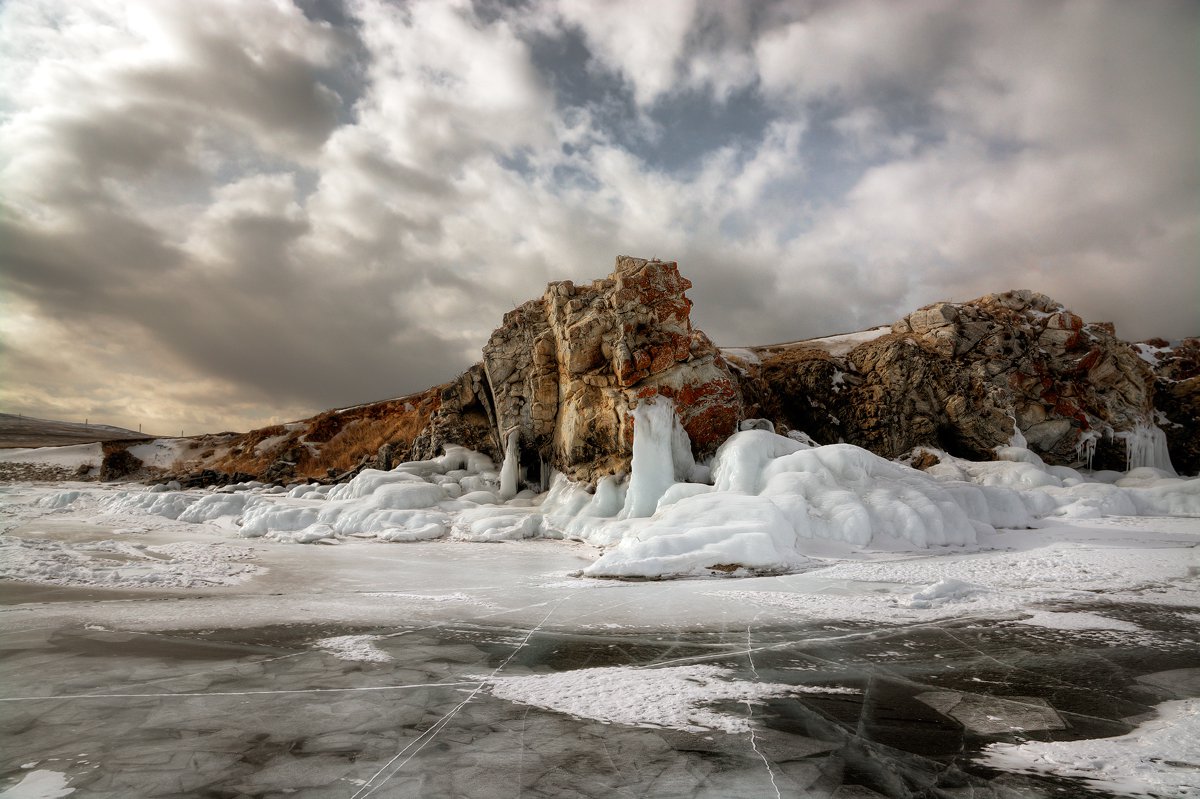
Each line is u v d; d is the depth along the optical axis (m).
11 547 15.35
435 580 13.06
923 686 6.59
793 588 12.00
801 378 33.28
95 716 5.68
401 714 5.77
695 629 9.05
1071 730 5.42
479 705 6.00
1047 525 20.03
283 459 48.56
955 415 29.91
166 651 7.71
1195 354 43.12
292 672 6.97
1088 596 10.91
